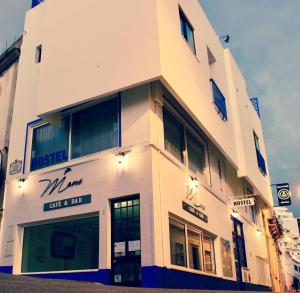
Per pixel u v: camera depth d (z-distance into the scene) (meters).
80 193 10.44
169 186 10.14
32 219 11.21
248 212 20.20
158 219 9.12
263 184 21.14
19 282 4.21
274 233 27.02
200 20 14.79
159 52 9.74
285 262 45.00
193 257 11.13
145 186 9.36
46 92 11.52
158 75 9.55
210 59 16.03
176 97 10.56
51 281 5.36
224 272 13.37
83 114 11.59
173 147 11.56
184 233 10.79
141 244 8.89
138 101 10.38
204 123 12.34
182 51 11.52
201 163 13.85
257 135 22.77
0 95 15.09
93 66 10.77
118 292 4.37
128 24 10.55
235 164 16.11
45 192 11.26
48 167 11.51
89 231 10.08
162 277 8.69
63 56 11.58
